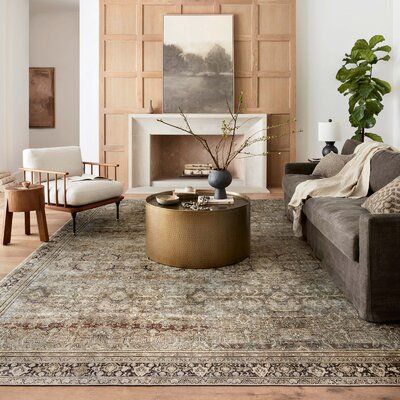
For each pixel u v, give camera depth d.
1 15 7.08
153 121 6.82
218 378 1.91
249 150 6.89
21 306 2.63
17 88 7.57
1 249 3.82
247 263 3.44
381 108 6.36
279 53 6.79
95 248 3.84
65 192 4.22
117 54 6.82
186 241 3.30
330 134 5.64
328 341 2.22
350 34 7.00
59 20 9.46
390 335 2.28
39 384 1.87
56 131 9.69
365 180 3.76
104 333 2.30
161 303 2.69
